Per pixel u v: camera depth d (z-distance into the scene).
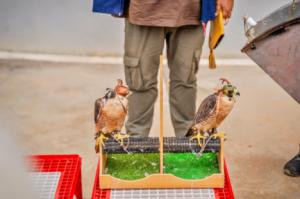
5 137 1.92
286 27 2.03
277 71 2.04
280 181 2.71
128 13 2.35
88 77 4.13
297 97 2.00
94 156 2.95
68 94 3.81
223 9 2.36
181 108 2.60
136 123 2.59
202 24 2.42
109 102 1.77
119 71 4.26
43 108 3.57
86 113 3.50
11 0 4.43
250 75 4.18
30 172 1.88
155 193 1.77
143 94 2.53
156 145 1.83
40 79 4.07
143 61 2.44
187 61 2.48
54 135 3.20
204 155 1.96
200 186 1.79
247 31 2.11
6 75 4.14
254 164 2.88
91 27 4.48
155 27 2.37
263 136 3.20
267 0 4.23
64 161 1.99
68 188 1.83
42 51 4.56
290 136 3.19
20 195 1.66
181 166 1.90
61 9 4.44
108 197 1.76
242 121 3.39
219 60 4.46
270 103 3.67
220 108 1.78
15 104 3.63
